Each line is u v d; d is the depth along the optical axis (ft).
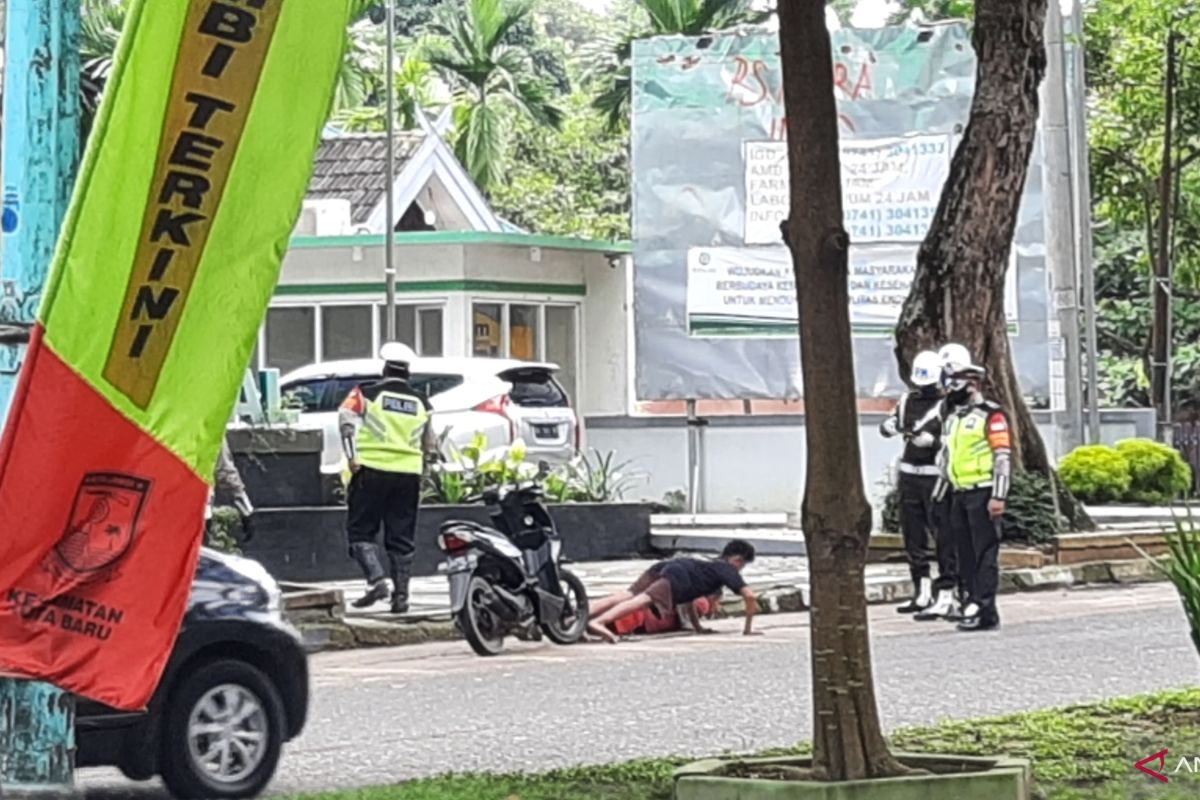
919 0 110.42
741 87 104.68
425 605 69.05
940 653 56.95
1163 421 161.68
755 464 112.57
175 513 27.84
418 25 230.07
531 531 60.70
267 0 27.76
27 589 27.53
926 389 68.74
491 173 187.93
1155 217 174.09
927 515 68.28
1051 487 84.07
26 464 27.43
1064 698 46.60
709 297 105.40
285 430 80.28
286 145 28.02
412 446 65.98
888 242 103.04
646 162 105.91
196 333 27.84
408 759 40.19
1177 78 160.15
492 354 126.82
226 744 35.17
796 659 56.80
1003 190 82.23
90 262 27.35
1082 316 129.18
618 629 63.57
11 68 30.78
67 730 30.71
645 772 35.42
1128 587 82.17
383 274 126.00
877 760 28.60
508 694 50.29
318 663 58.49
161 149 27.48
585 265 132.46
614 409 132.87
